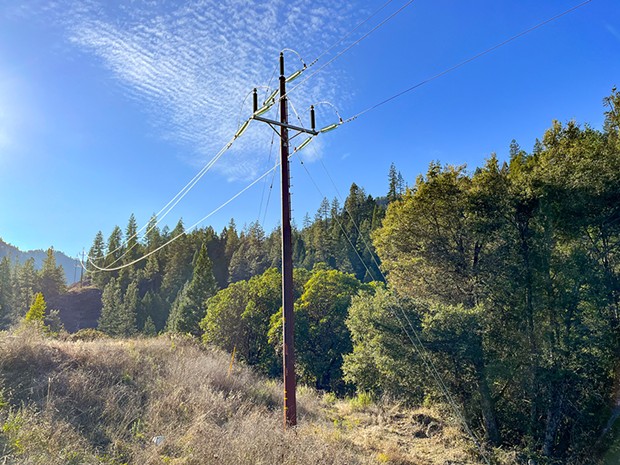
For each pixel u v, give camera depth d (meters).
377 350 15.07
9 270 84.81
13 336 11.42
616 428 12.04
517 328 14.46
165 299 83.00
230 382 13.49
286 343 10.36
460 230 16.80
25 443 6.43
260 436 8.14
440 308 14.43
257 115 11.30
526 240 15.23
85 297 90.00
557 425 13.19
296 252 90.94
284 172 11.34
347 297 37.66
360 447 10.73
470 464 11.57
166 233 121.56
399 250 18.48
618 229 13.56
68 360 10.95
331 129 11.77
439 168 17.62
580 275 13.22
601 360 12.52
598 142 14.04
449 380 14.41
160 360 13.80
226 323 42.06
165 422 9.05
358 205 95.75
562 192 13.92
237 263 89.88
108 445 7.56
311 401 15.38
